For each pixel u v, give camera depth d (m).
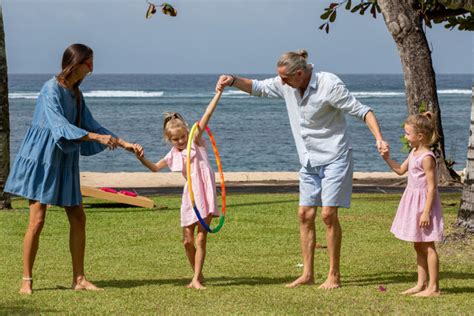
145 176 21.42
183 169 7.67
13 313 6.47
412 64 18.06
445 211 13.26
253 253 9.74
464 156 36.25
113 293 7.29
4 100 13.89
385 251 9.73
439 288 7.43
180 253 9.80
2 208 13.96
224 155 35.09
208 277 8.27
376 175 21.27
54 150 7.24
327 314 6.39
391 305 6.73
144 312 6.49
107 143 7.14
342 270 8.59
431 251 7.19
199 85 169.75
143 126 52.81
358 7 18.17
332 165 7.45
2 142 13.91
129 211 13.84
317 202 7.64
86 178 20.94
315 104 7.34
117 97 102.62
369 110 7.30
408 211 7.24
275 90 7.80
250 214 13.09
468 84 191.38
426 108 18.09
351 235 10.95
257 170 29.70
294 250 9.95
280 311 6.48
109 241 10.70
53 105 7.17
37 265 9.03
